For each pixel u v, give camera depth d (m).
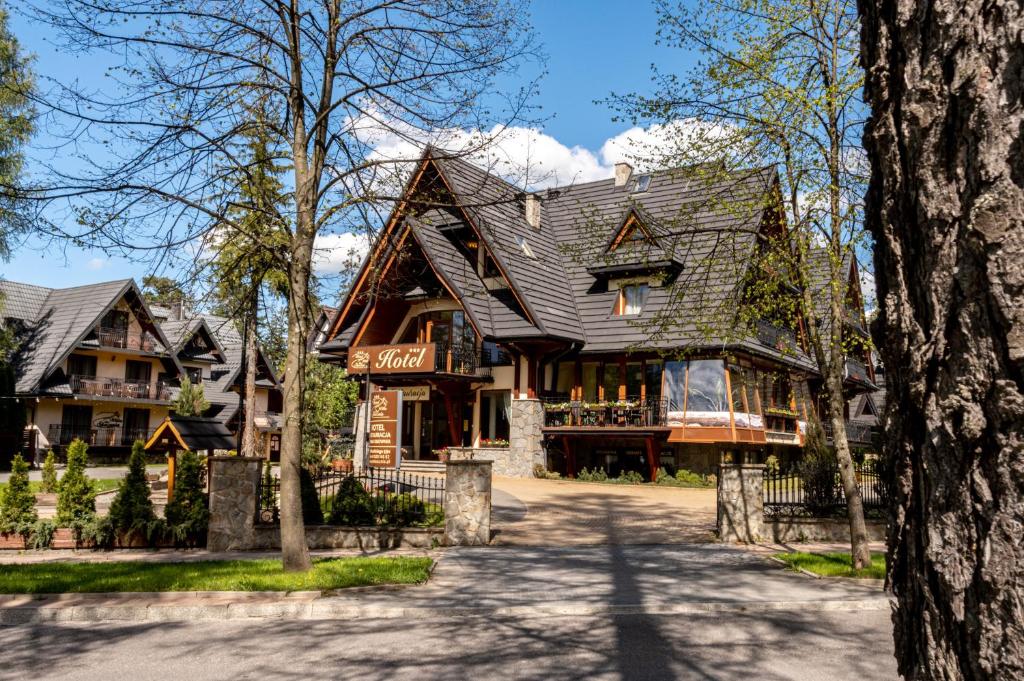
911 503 1.94
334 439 32.19
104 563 11.24
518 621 8.38
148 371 42.38
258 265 11.92
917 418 1.92
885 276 2.06
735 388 25.64
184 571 10.38
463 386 28.53
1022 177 1.67
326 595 9.16
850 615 8.67
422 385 29.02
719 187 15.47
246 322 12.62
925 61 1.93
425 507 15.23
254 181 10.78
